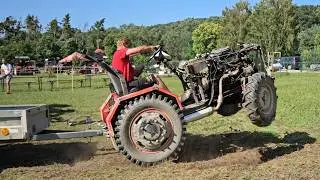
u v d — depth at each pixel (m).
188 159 7.46
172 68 7.80
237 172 6.42
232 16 56.47
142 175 6.43
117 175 6.48
